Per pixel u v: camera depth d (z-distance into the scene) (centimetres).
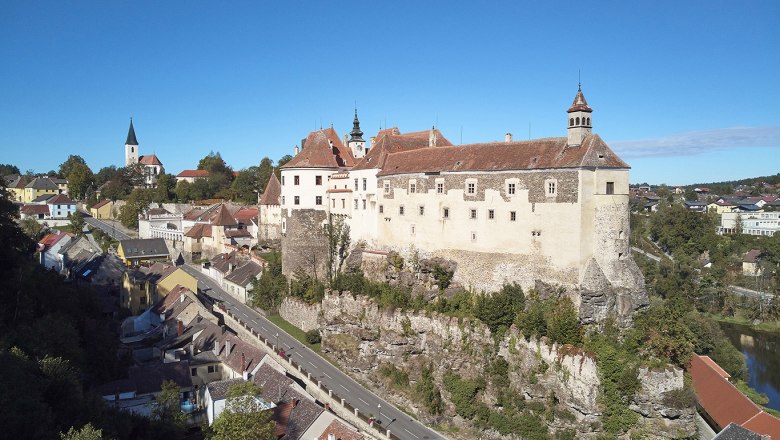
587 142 7500
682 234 17538
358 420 7262
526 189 7812
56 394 5072
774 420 7194
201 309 10044
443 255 8800
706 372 8525
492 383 7575
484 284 8250
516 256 7912
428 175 9000
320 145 11219
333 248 10688
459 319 8088
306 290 10456
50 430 4391
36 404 4397
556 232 7512
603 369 6844
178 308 10069
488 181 8225
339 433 6288
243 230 15325
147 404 6812
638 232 19038
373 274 9731
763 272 14962
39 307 7938
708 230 17875
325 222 11019
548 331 7244
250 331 9781
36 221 18438
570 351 6988
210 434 6034
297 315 10450
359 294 9425
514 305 7725
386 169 9806
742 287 15162
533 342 7338
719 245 17350
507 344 7562
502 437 7262
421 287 8881
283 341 9844
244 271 12650
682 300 11344
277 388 7188
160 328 9862
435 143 10488
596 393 6825
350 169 10800
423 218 9075
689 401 6681
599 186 7406
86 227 19300
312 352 9488
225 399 6800
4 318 6938
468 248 8469
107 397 6944
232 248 14375
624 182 7594
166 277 11319
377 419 7681
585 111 7562
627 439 6731
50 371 5216
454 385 7800
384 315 8888
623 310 7294
